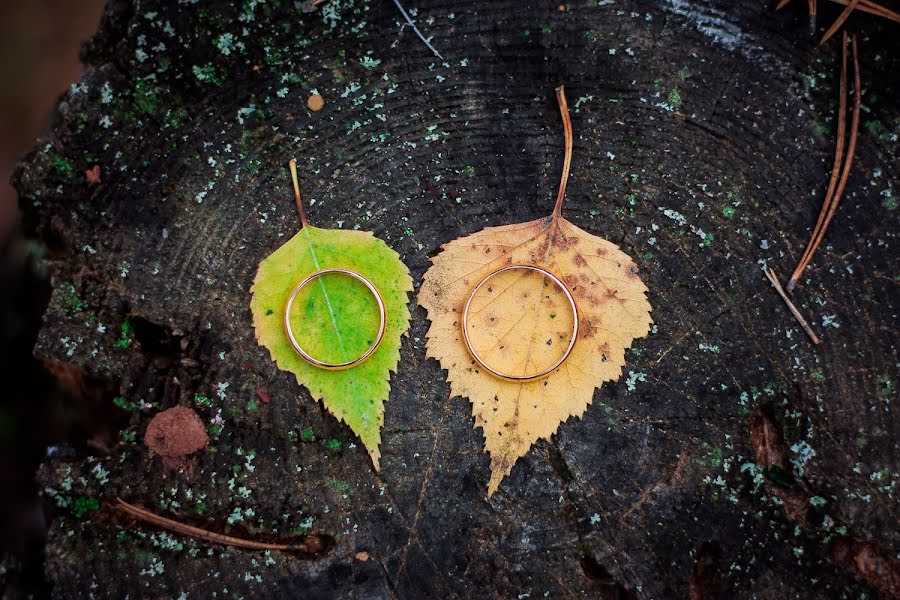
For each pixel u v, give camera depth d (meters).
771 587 0.18
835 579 0.18
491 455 0.18
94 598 0.18
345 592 0.18
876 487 0.18
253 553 0.18
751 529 0.18
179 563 0.18
